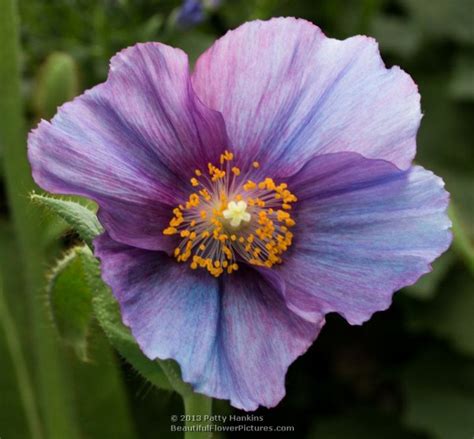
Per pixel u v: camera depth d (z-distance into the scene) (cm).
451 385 53
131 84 29
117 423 46
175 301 29
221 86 30
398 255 29
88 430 46
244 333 29
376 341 55
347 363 55
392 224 30
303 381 55
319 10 56
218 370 29
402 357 55
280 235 30
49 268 42
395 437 54
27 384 46
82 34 50
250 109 30
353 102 30
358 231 30
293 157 30
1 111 41
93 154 29
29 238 42
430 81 57
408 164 29
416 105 29
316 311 29
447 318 52
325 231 30
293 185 30
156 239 30
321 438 53
